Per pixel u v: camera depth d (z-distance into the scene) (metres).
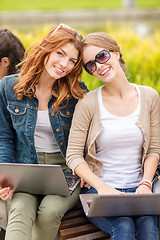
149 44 3.99
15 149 2.29
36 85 2.22
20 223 1.87
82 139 2.14
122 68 2.21
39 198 2.14
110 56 2.06
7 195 1.98
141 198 1.76
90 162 2.16
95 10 11.11
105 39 2.07
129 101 2.14
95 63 2.07
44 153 2.23
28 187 2.02
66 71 2.10
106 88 2.18
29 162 2.24
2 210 2.04
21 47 2.54
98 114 2.11
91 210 1.82
